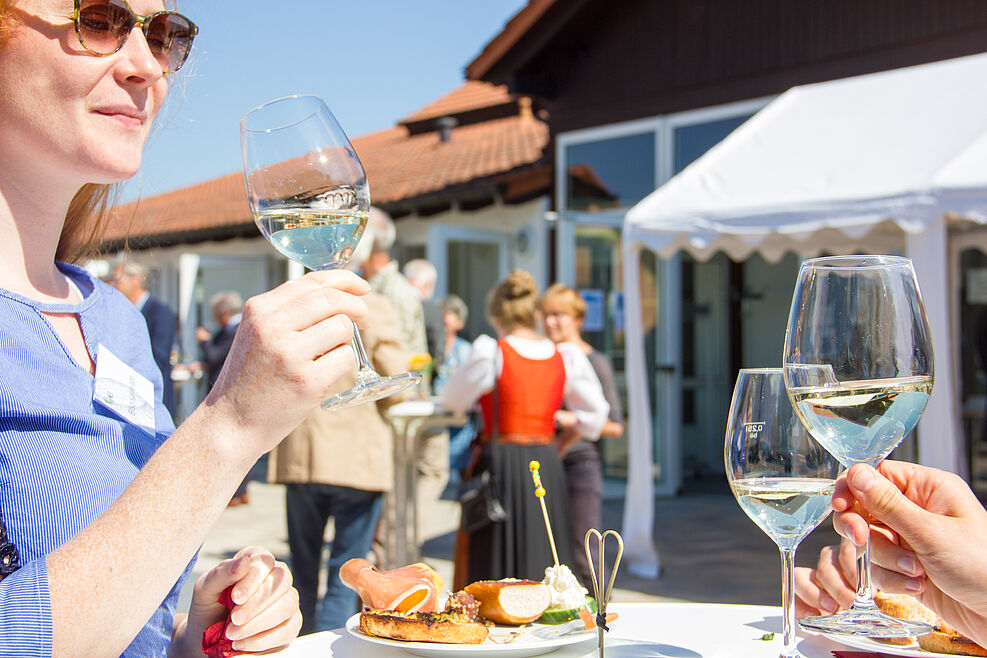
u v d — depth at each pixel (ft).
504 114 45.39
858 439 3.45
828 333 3.43
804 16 25.52
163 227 49.73
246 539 22.27
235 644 3.96
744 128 21.20
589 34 30.01
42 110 3.34
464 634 4.01
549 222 32.17
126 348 4.41
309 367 2.87
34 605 2.67
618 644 4.13
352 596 13.66
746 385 3.73
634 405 19.33
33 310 3.78
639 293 18.71
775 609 4.85
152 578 2.82
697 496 29.48
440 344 25.07
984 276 27.91
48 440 3.50
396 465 16.01
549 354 13.43
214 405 2.93
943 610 3.59
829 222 15.74
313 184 3.76
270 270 46.65
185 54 3.90
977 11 22.40
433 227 33.27
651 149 28.89
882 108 19.26
